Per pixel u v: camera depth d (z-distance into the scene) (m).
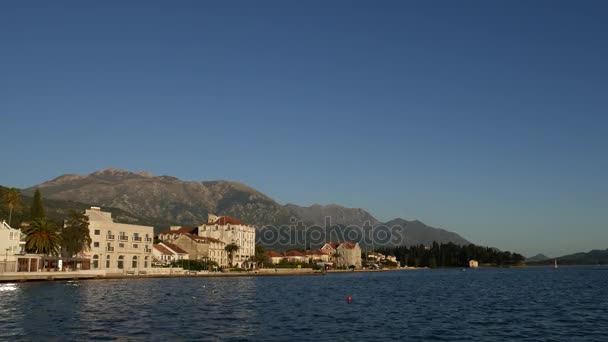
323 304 87.56
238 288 131.25
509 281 191.62
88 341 47.91
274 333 54.25
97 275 170.50
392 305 86.94
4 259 147.38
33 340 48.16
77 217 186.50
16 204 196.12
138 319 62.97
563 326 61.16
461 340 51.28
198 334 52.66
